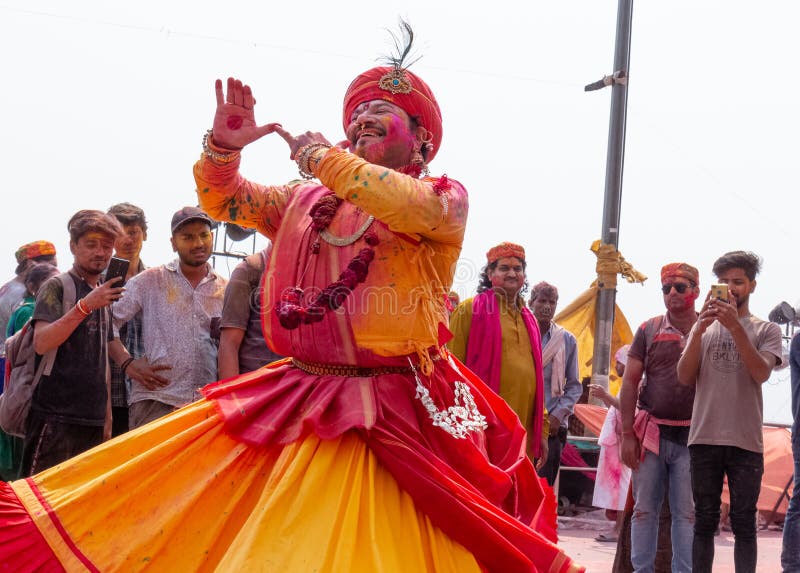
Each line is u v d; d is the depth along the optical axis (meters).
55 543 3.20
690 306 6.96
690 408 6.81
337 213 3.57
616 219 13.49
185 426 3.48
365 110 3.68
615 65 13.68
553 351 8.44
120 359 6.09
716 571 7.99
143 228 7.28
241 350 5.81
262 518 3.07
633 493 7.29
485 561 3.25
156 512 3.25
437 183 3.40
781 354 6.54
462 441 3.46
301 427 3.29
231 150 3.67
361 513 3.17
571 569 3.30
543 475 8.47
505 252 7.41
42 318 5.63
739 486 6.41
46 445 5.61
